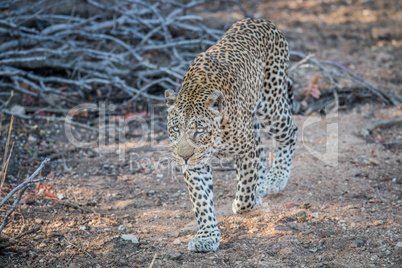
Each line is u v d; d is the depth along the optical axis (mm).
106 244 7750
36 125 11742
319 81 14281
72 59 13344
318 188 9586
